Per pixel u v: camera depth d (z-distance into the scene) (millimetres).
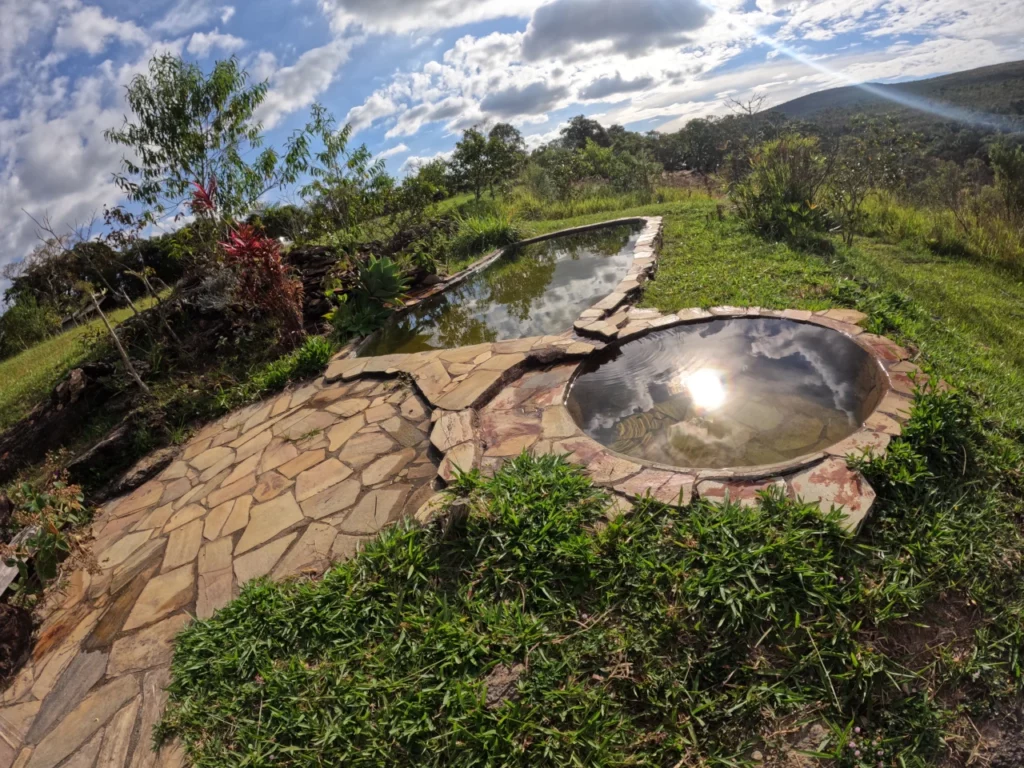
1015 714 1683
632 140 26688
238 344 5797
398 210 10336
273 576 2715
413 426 3746
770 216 6766
